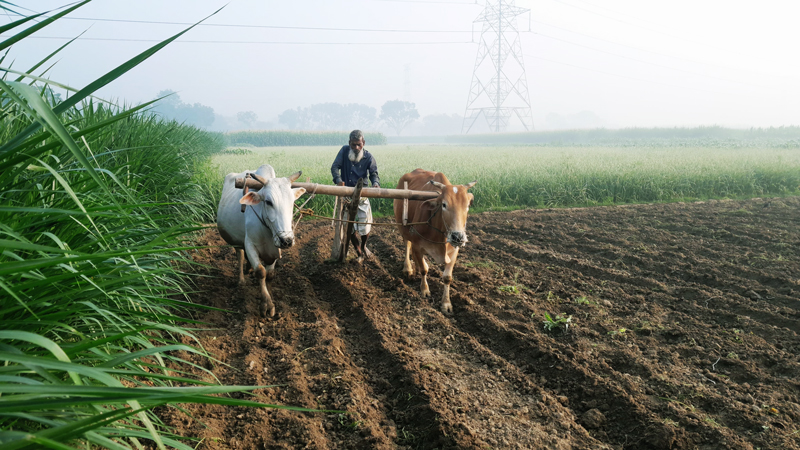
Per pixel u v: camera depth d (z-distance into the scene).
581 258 8.45
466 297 6.35
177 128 12.39
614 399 4.10
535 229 10.62
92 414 2.38
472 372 4.62
